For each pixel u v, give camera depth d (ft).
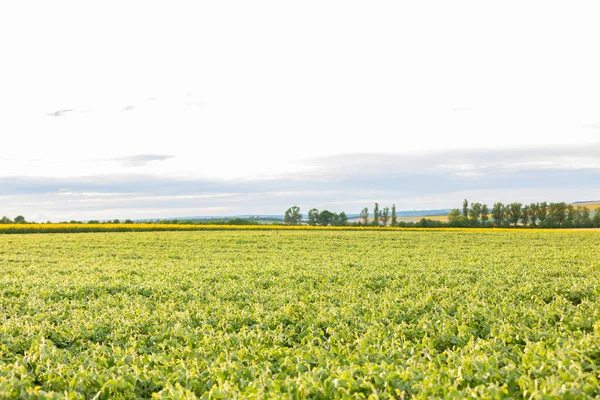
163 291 54.60
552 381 21.13
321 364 26.55
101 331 35.81
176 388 23.02
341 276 63.98
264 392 22.66
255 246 133.69
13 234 190.08
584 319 35.99
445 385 22.03
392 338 32.81
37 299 48.47
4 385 23.04
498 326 34.63
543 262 79.56
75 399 22.59
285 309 41.70
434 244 140.46
